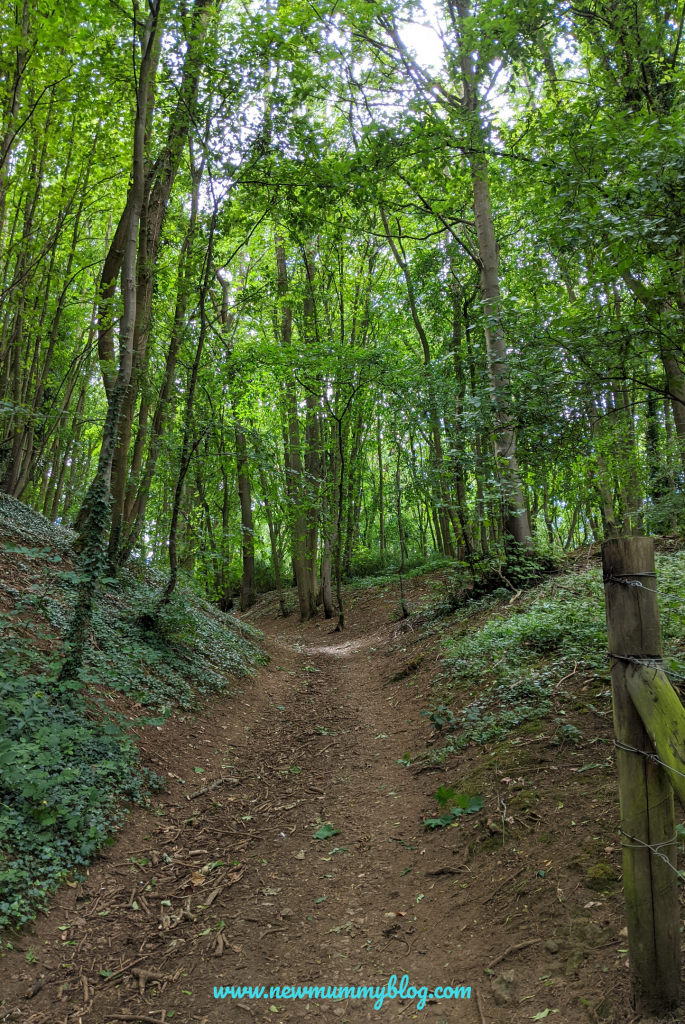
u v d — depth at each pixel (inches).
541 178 272.8
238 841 206.1
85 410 847.7
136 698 283.9
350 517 830.5
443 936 142.6
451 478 431.8
